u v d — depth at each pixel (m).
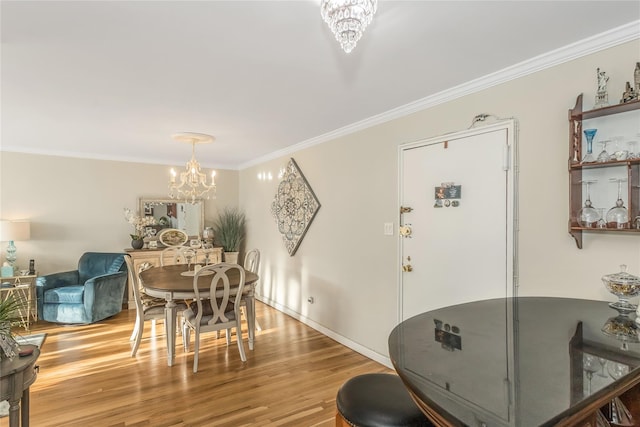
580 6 1.53
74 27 1.69
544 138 2.03
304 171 4.31
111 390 2.60
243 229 6.05
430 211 2.70
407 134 2.90
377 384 1.33
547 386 0.88
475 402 0.80
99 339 3.71
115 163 5.23
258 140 4.17
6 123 3.43
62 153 4.86
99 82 2.38
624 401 1.21
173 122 3.40
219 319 3.10
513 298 1.83
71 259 4.93
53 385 2.67
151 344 3.57
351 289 3.50
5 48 1.89
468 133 2.43
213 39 1.81
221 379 2.79
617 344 1.16
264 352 3.36
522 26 1.70
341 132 3.62
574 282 1.89
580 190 1.85
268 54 1.98
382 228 3.12
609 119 1.77
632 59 1.70
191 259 4.93
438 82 2.39
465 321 1.43
